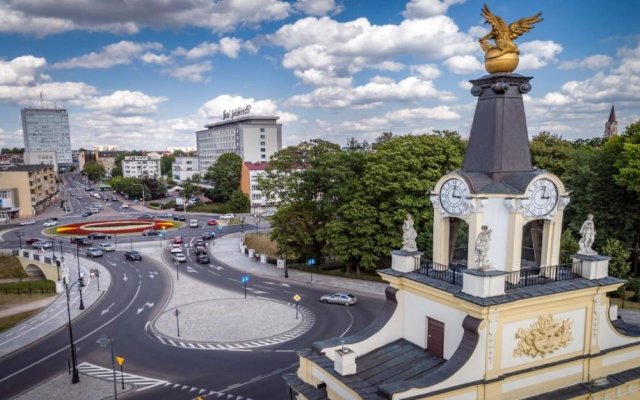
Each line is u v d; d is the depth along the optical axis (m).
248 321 53.22
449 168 63.16
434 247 20.20
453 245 20.59
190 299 62.47
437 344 19.36
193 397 35.66
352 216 64.88
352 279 70.44
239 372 39.97
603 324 19.48
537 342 17.80
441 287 18.45
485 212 18.19
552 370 18.36
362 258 65.81
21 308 61.00
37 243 101.06
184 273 77.56
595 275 18.88
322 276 73.25
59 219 144.75
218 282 71.44
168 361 42.66
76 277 75.88
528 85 18.77
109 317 56.09
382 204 63.41
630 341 20.42
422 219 60.88
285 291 65.75
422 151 61.72
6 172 149.25
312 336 48.25
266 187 84.31
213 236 109.62
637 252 57.50
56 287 68.25
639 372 20.25
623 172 52.50
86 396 36.38
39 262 83.06
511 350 17.42
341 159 72.12
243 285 69.50
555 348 18.38
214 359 42.84
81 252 95.50
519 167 18.73
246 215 152.00
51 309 59.97
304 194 75.75
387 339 21.23
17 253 88.38
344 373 18.80
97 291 67.50
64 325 53.62
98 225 130.50
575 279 18.86
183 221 140.50
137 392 36.72
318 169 72.12
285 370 40.16
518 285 17.80
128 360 43.22
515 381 17.58
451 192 19.09
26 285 72.50
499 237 18.12
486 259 17.05
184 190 172.88
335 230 66.94
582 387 18.91
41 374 40.69
